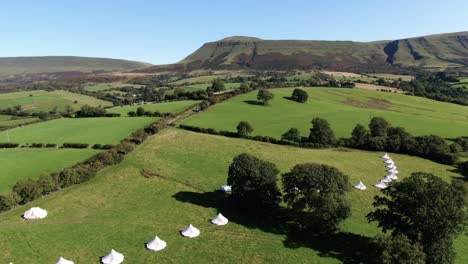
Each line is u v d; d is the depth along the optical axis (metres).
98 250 42.94
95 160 71.88
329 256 43.84
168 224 50.50
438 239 40.62
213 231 48.91
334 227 48.12
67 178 62.03
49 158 77.25
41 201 56.12
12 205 53.12
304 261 42.53
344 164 81.94
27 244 43.41
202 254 43.16
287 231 49.97
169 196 60.09
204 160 78.81
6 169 70.19
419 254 37.03
